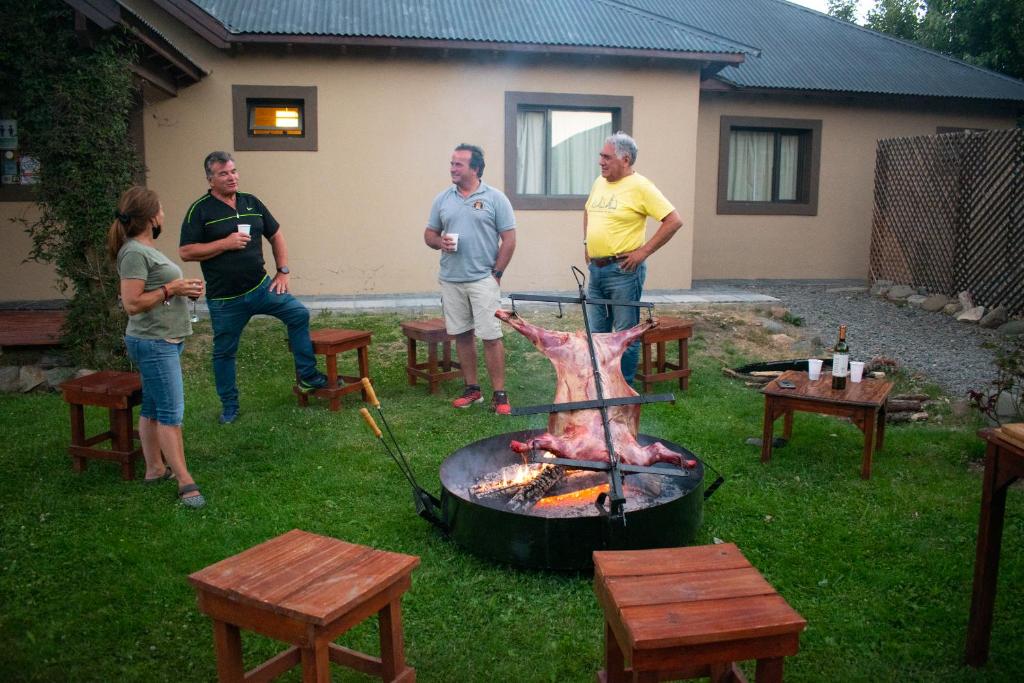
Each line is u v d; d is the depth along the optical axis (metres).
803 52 13.48
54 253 7.07
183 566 3.62
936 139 10.98
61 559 3.67
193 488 4.36
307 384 6.11
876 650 3.02
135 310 4.05
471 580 3.51
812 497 4.48
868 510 4.28
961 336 8.96
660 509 3.52
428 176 10.32
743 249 12.85
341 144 10.09
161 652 2.99
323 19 9.74
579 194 11.02
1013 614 3.25
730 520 4.16
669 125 10.80
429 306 9.00
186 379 6.94
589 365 3.99
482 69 10.23
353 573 2.46
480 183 6.04
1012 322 9.20
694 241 12.66
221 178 5.45
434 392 6.66
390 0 10.65
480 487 4.03
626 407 3.98
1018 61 17.83
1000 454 2.76
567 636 3.08
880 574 3.54
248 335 8.05
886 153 11.89
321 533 3.98
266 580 2.41
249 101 9.95
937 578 3.52
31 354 7.18
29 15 6.46
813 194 12.92
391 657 2.57
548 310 9.34
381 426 5.74
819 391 5.00
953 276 10.73
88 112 6.74
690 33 10.67
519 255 10.70
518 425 5.79
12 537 3.89
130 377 5.02
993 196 10.11
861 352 8.24
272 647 3.03
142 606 3.30
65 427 5.71
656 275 11.04
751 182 12.95
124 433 4.74
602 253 5.75
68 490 4.52
